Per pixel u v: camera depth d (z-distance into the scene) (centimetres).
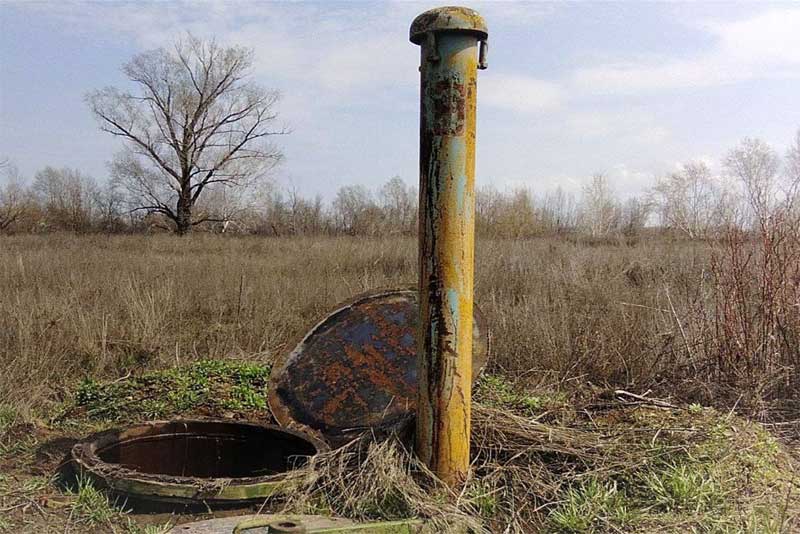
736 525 327
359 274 1276
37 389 542
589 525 336
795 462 417
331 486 367
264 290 969
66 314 716
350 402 443
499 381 587
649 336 632
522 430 421
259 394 566
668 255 1136
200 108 4112
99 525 335
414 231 2819
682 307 677
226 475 426
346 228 3331
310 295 974
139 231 4272
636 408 500
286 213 3850
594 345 630
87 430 489
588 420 480
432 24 343
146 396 548
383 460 363
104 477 351
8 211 4012
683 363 579
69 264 1291
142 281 980
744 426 445
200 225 4512
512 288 988
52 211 4159
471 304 359
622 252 1352
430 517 330
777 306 561
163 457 426
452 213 349
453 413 358
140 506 350
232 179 4269
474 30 342
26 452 439
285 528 283
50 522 338
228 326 808
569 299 822
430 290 355
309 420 441
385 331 478
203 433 432
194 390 563
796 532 322
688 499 351
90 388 556
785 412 505
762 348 550
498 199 2877
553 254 1339
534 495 368
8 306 732
